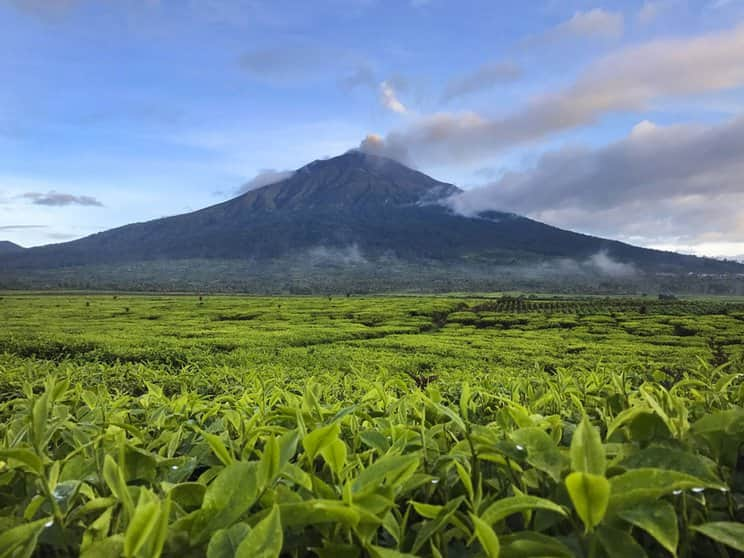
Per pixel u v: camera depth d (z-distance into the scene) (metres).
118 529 1.28
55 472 1.26
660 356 29.28
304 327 50.06
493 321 64.69
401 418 2.11
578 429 1.06
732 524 1.04
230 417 1.99
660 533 0.96
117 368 8.47
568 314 75.94
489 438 1.53
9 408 3.19
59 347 31.75
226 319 67.38
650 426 1.51
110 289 199.38
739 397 2.36
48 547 1.28
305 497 1.29
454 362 24.95
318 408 1.97
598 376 3.03
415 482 1.34
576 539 1.16
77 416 2.50
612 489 1.06
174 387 7.34
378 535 1.44
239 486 1.17
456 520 1.19
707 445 1.53
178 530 1.14
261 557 0.91
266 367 14.23
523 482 1.37
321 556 1.11
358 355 27.55
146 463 1.56
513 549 1.03
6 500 1.55
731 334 46.44
